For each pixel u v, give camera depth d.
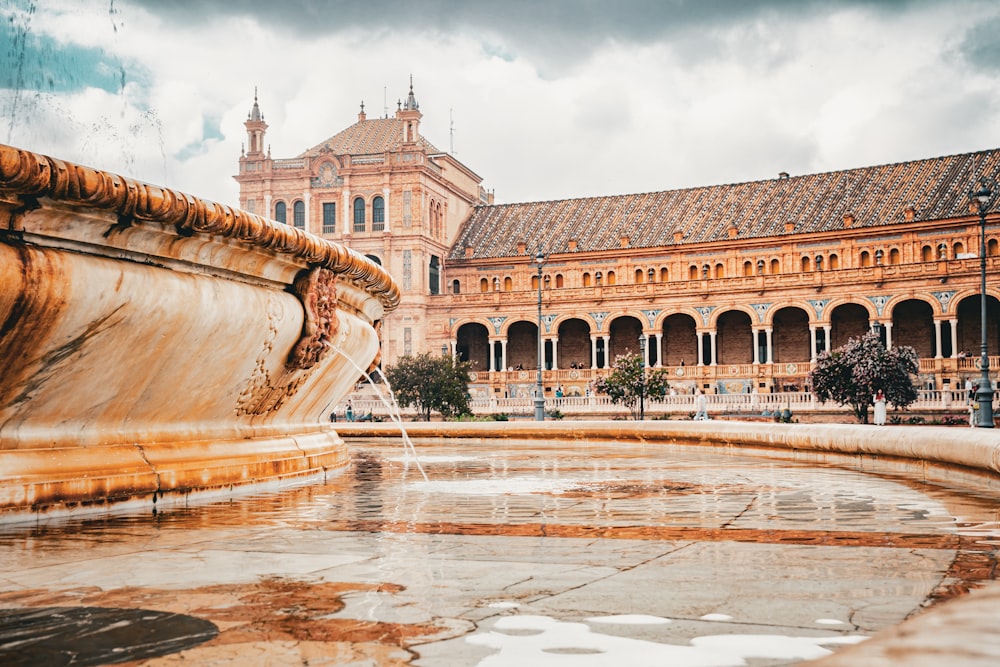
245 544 6.02
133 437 8.84
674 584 4.55
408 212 91.69
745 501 8.98
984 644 1.29
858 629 3.58
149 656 3.24
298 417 12.60
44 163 6.61
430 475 12.93
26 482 7.39
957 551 5.61
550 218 98.38
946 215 78.25
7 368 7.16
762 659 3.14
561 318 89.44
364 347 13.61
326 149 93.69
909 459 13.07
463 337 96.19
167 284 8.18
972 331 78.12
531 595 4.29
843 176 88.19
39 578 4.78
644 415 69.25
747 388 80.62
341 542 6.11
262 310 9.79
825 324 80.06
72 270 7.13
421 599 4.21
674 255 88.94
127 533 6.58
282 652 3.28
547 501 9.03
